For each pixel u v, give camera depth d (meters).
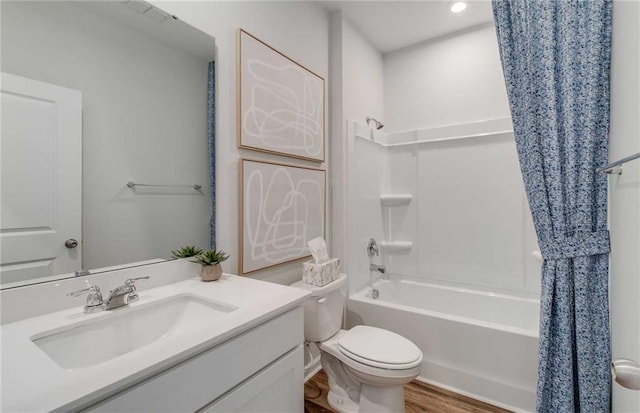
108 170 1.09
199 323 1.09
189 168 1.35
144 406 0.67
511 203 2.35
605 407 1.30
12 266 0.88
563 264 1.37
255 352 0.96
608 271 1.34
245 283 1.29
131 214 1.16
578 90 1.35
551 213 1.41
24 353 0.71
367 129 2.56
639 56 1.06
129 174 1.15
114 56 1.11
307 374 2.01
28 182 0.91
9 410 0.52
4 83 0.86
